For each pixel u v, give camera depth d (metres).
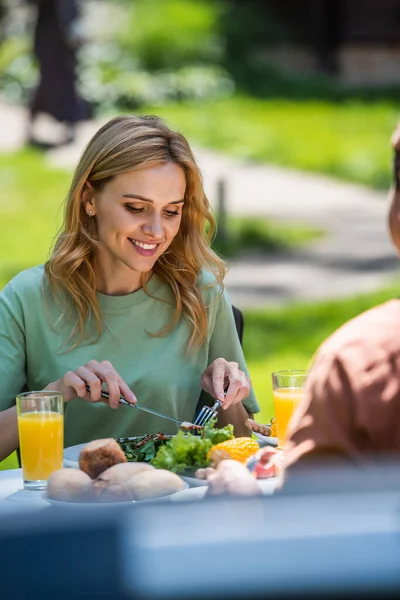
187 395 3.97
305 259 14.27
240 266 13.92
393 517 1.56
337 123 25.50
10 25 27.61
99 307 3.87
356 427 2.13
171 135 3.75
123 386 3.51
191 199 3.90
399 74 34.09
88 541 1.51
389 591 1.49
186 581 1.48
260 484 2.73
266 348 10.12
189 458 3.11
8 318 3.85
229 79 28.73
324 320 11.24
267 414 7.65
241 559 1.50
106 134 3.75
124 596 1.48
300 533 1.54
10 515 1.56
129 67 27.14
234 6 33.16
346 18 34.62
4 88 25.75
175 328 3.96
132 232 3.71
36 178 18.94
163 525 1.55
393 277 13.16
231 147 22.23
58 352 3.85
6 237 15.29
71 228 3.84
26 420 3.10
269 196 18.44
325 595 1.49
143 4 30.41
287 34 33.94
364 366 2.14
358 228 16.19
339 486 1.66
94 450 3.03
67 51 20.30
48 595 1.49
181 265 3.98
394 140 2.33
